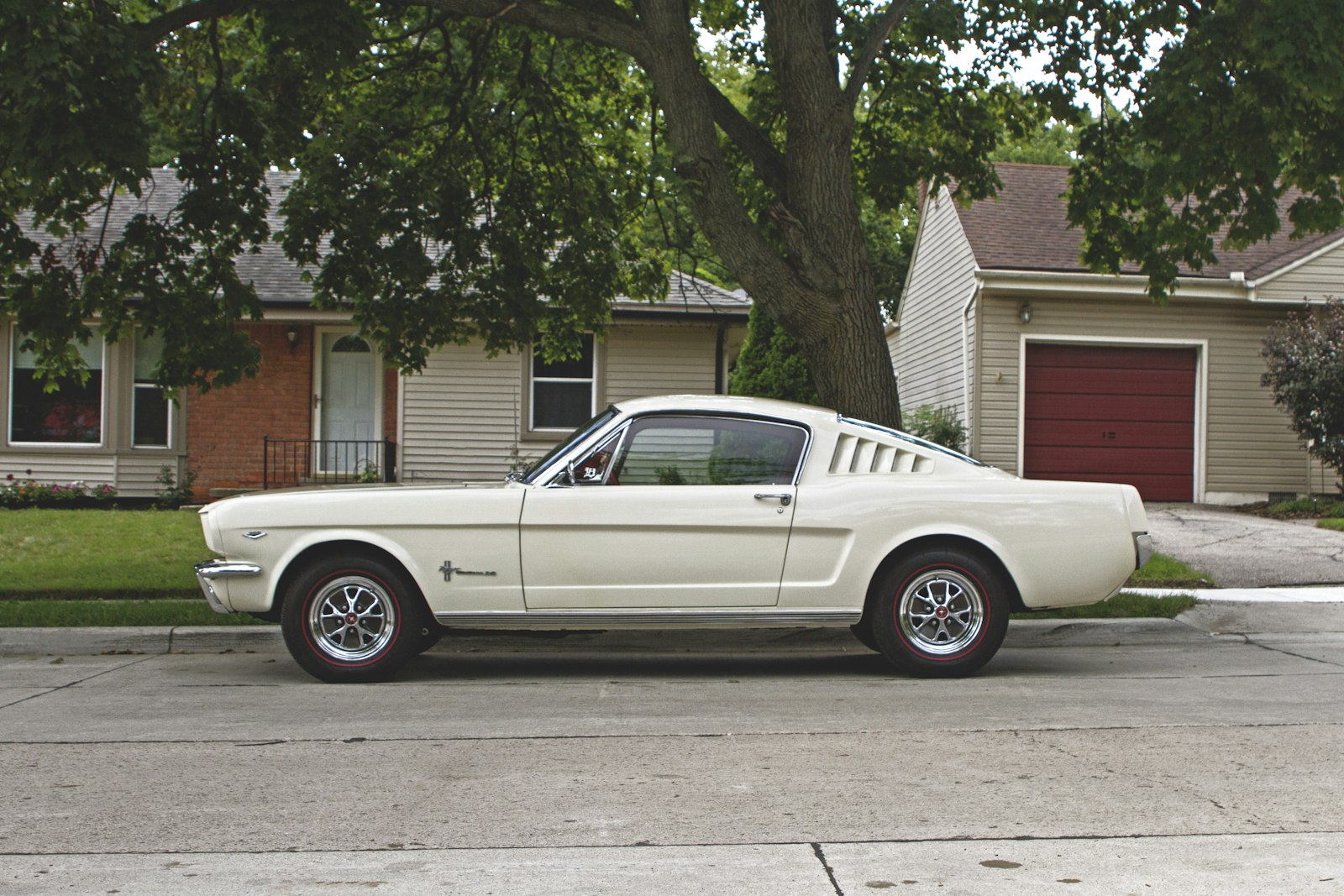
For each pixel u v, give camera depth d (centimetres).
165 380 1145
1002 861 389
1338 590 1061
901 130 1266
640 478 728
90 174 970
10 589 1009
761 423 740
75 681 739
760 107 1234
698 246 1830
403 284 1180
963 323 1848
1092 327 1784
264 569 716
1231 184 1115
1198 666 790
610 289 1298
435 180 1150
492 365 1820
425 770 507
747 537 716
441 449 1820
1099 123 1193
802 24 935
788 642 879
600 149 1374
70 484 1777
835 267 931
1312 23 935
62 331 1099
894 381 953
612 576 715
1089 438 1795
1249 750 541
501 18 970
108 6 949
